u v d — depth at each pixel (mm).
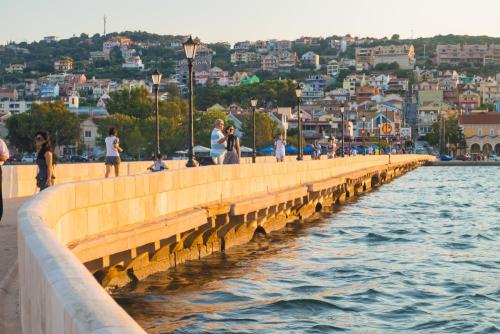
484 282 23453
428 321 18156
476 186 93500
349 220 45469
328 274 24797
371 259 28469
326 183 47375
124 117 151000
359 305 19938
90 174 41344
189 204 24969
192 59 31359
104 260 17562
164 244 21688
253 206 29703
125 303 19125
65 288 4789
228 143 32688
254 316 18328
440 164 189375
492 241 34844
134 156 149125
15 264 13273
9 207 26859
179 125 152375
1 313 9734
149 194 21344
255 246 31359
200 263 25922
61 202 14930
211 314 18312
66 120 157625
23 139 156375
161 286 21391
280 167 38938
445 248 32188
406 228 40719
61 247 6340
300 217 44469
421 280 23781
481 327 17516
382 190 83562
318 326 17484
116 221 19062
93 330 3971
